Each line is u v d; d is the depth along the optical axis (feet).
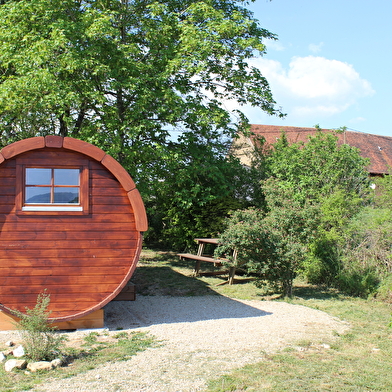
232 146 59.52
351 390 16.21
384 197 40.42
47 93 42.70
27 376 16.85
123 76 45.57
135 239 24.12
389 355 20.72
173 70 46.16
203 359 19.26
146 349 20.54
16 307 22.71
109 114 46.09
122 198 24.04
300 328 25.25
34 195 23.12
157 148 46.32
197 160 50.49
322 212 36.65
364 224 38.58
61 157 23.32
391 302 33.06
